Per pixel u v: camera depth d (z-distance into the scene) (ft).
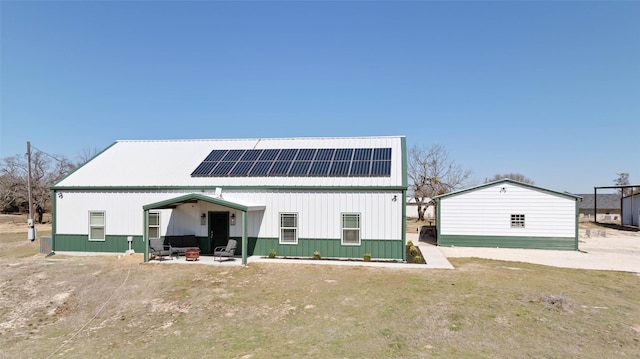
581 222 149.79
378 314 33.35
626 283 43.98
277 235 59.21
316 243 58.23
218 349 27.73
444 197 75.97
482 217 74.54
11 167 147.64
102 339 30.89
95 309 37.63
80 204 63.31
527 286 41.42
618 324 30.14
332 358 25.34
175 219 61.67
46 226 127.44
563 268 53.16
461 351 25.82
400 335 28.84
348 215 57.62
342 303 36.52
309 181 59.57
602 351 25.50
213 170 63.93
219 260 55.77
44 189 143.74
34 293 42.19
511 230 73.51
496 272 48.98
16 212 169.58
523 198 73.31
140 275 48.14
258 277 46.39
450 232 75.51
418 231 108.99
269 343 28.37
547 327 29.66
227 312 35.45
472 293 38.52
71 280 46.50
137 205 62.03
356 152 66.18
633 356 24.72
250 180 61.05
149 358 26.89
